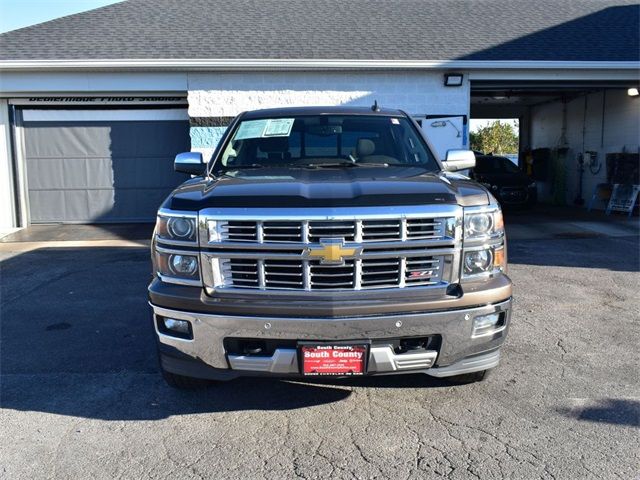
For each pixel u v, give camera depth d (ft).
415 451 10.70
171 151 42.29
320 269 10.71
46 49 39.81
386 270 10.85
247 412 12.46
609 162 49.78
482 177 51.11
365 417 12.11
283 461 10.44
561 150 59.00
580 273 25.62
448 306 10.78
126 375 14.62
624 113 48.88
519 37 43.70
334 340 10.52
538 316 19.12
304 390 13.53
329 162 15.10
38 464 10.42
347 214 10.57
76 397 13.33
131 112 41.83
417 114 40.47
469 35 44.04
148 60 38.17
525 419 11.88
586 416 11.97
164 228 11.33
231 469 10.18
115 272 27.04
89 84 39.50
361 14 48.47
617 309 19.93
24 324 19.08
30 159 41.88
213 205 10.96
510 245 33.17
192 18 46.09
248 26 44.80
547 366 14.73
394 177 12.67
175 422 12.04
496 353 11.80
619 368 14.57
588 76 40.91
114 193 42.57
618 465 10.12
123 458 10.61
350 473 10.00
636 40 43.83
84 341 17.30
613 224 41.09
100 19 45.44
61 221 42.60
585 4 52.85
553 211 50.70
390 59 39.11
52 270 27.55
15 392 13.62
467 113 40.73
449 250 10.94
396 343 10.84
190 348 10.96
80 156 42.11
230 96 39.73
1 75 39.22
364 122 16.29
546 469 10.03
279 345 10.70
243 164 15.11
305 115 16.46
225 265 10.91
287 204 10.76
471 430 11.46
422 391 13.34
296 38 42.60
